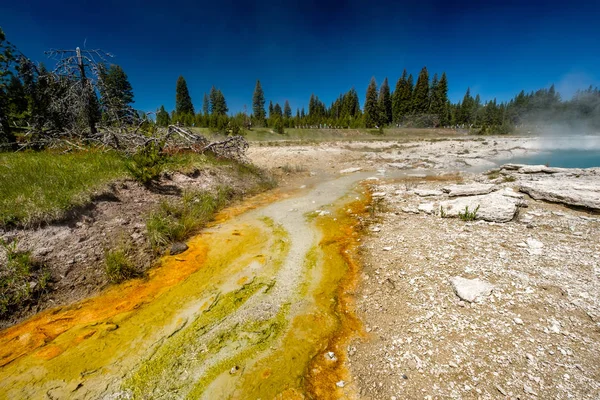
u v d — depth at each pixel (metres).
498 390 3.01
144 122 12.09
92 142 11.47
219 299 4.88
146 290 5.11
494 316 4.00
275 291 5.10
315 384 3.34
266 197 10.95
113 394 3.26
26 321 4.28
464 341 3.67
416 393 3.10
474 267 5.16
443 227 7.11
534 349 3.44
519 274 4.83
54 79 10.80
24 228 5.30
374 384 3.27
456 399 2.98
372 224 7.93
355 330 4.15
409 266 5.48
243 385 3.36
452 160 19.30
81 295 4.85
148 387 3.35
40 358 3.69
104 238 6.05
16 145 11.80
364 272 5.57
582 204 7.51
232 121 40.50
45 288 4.71
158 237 6.55
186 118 48.88
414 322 4.10
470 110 69.88
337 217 8.68
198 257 6.25
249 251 6.52
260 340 4.02
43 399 3.19
